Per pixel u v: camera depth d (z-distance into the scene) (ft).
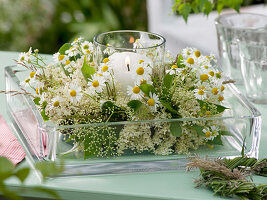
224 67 4.01
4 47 9.05
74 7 9.04
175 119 2.90
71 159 2.91
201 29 7.09
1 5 9.00
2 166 1.82
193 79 3.11
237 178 2.84
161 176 2.99
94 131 2.88
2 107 3.65
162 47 3.07
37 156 2.97
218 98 3.05
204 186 2.91
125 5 9.00
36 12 9.05
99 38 3.14
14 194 1.92
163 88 3.01
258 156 3.19
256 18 4.02
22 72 3.41
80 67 3.16
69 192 2.84
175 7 4.03
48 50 9.09
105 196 2.84
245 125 2.99
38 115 2.91
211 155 3.05
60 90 3.00
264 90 3.70
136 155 2.97
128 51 3.04
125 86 2.99
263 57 3.58
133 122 2.87
